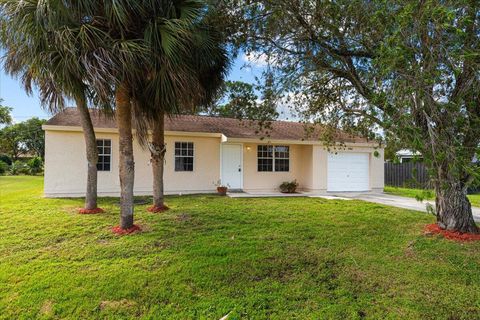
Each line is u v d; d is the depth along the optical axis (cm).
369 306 333
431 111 361
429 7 340
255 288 370
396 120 348
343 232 598
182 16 536
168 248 495
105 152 1088
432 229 589
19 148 3853
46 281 379
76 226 623
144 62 505
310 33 553
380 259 459
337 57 553
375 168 1395
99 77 461
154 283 378
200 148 1225
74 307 328
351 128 698
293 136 1339
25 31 477
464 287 373
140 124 745
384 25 406
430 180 394
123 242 522
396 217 740
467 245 505
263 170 1332
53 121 1061
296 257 462
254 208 852
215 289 368
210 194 1170
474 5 359
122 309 327
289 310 325
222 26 601
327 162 1320
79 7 470
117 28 509
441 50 350
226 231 598
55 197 1025
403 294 358
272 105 615
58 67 475
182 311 324
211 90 724
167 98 554
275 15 534
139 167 1136
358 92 573
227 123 1400
